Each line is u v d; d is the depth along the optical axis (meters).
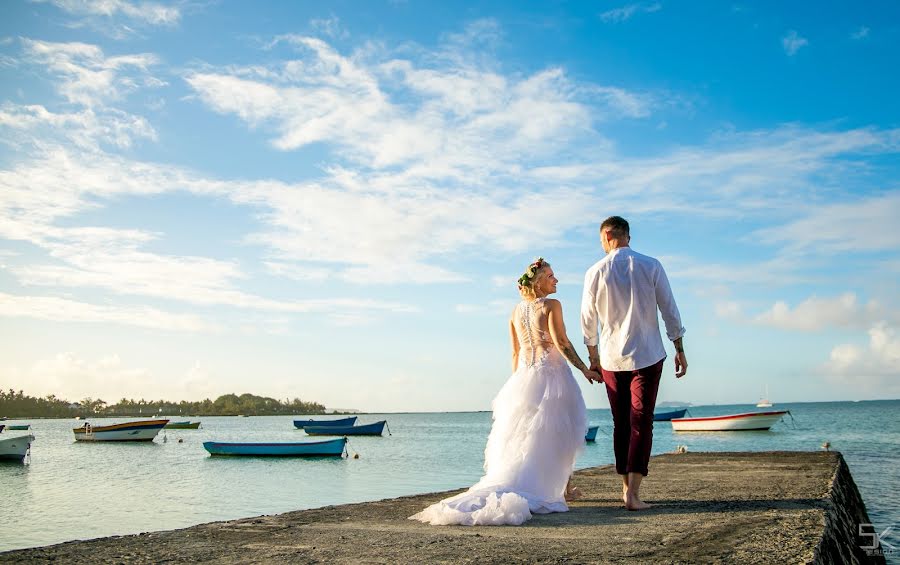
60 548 4.07
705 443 50.75
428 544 4.05
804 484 6.77
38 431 111.12
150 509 20.77
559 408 5.90
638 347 5.45
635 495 5.39
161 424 65.25
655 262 5.52
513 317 6.29
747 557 3.42
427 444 61.25
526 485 5.57
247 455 43.25
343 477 30.56
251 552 3.88
